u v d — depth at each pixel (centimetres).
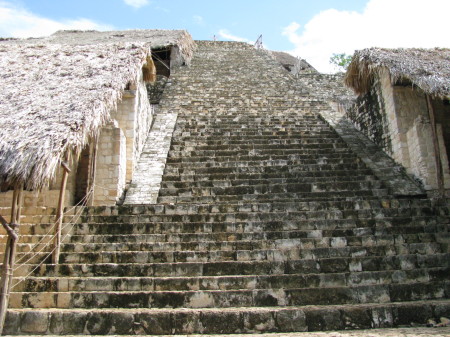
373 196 764
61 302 466
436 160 761
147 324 421
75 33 1969
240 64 1831
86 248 577
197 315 424
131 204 688
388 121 956
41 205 739
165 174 883
